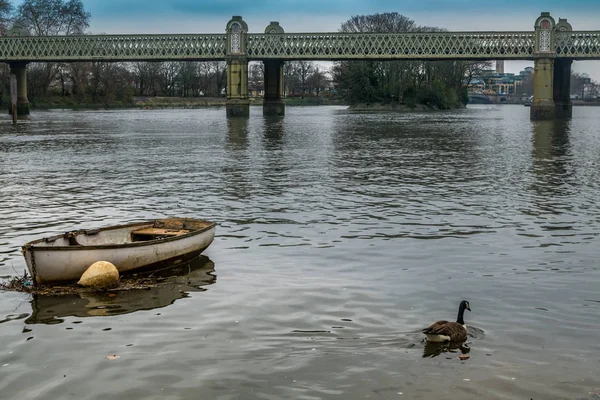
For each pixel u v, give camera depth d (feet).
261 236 70.64
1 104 448.24
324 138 206.90
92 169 129.08
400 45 346.95
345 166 132.26
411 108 487.20
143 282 54.60
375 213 83.05
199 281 54.95
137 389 36.40
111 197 96.48
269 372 38.11
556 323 45.09
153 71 613.52
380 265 59.41
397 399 34.96
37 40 366.02
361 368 38.37
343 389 36.04
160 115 391.45
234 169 127.75
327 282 54.44
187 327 45.01
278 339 42.70
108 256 54.29
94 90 517.96
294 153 158.71
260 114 416.46
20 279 55.06
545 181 110.63
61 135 222.28
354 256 62.44
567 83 377.09
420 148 172.65
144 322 45.98
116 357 40.37
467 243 67.41
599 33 336.29
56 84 565.12
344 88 514.68
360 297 50.60
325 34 352.90
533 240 68.59
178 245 57.88
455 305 48.75
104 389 36.45
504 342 41.83
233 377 37.55
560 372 37.78
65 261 52.80
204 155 154.51
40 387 36.76
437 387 36.09
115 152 163.22
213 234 62.95
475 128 263.08
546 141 195.93
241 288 53.06
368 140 199.52
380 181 111.14
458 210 84.94
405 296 50.80
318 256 62.49
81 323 45.88
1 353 41.04
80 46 364.79
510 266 58.95
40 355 40.78
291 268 58.59
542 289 52.42
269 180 112.57
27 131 243.19
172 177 116.98
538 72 337.72
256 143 188.03
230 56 352.90
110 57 362.53
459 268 58.34
